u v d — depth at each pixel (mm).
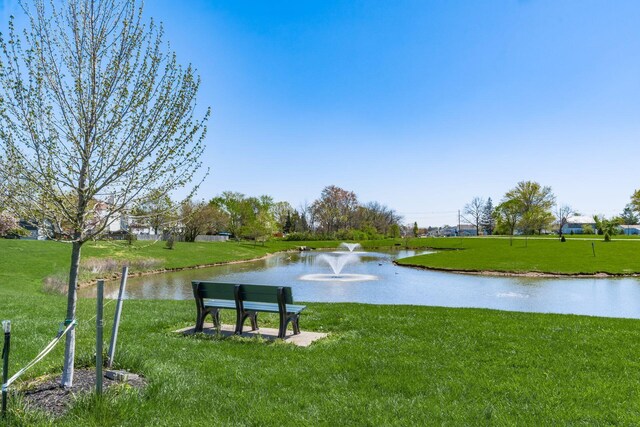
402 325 9672
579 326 9508
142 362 5973
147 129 5020
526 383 5645
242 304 8914
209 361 6543
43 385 5199
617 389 5426
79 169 5031
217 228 79438
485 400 5082
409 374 6031
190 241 63844
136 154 5031
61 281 23000
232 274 31766
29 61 4672
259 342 8062
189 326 9633
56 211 4949
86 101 4934
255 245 69562
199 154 5582
